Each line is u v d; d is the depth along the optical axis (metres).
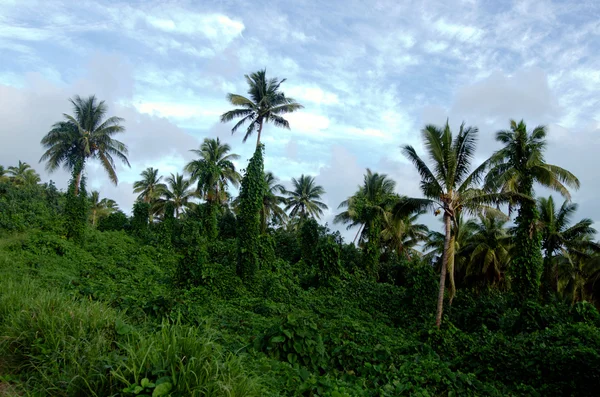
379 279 31.80
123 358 4.25
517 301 20.45
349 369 7.87
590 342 10.00
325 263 23.52
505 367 9.69
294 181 48.72
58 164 34.25
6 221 21.09
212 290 16.86
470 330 19.20
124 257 21.53
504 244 30.53
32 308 5.44
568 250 28.61
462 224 33.75
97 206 52.84
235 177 36.66
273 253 25.09
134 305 8.27
